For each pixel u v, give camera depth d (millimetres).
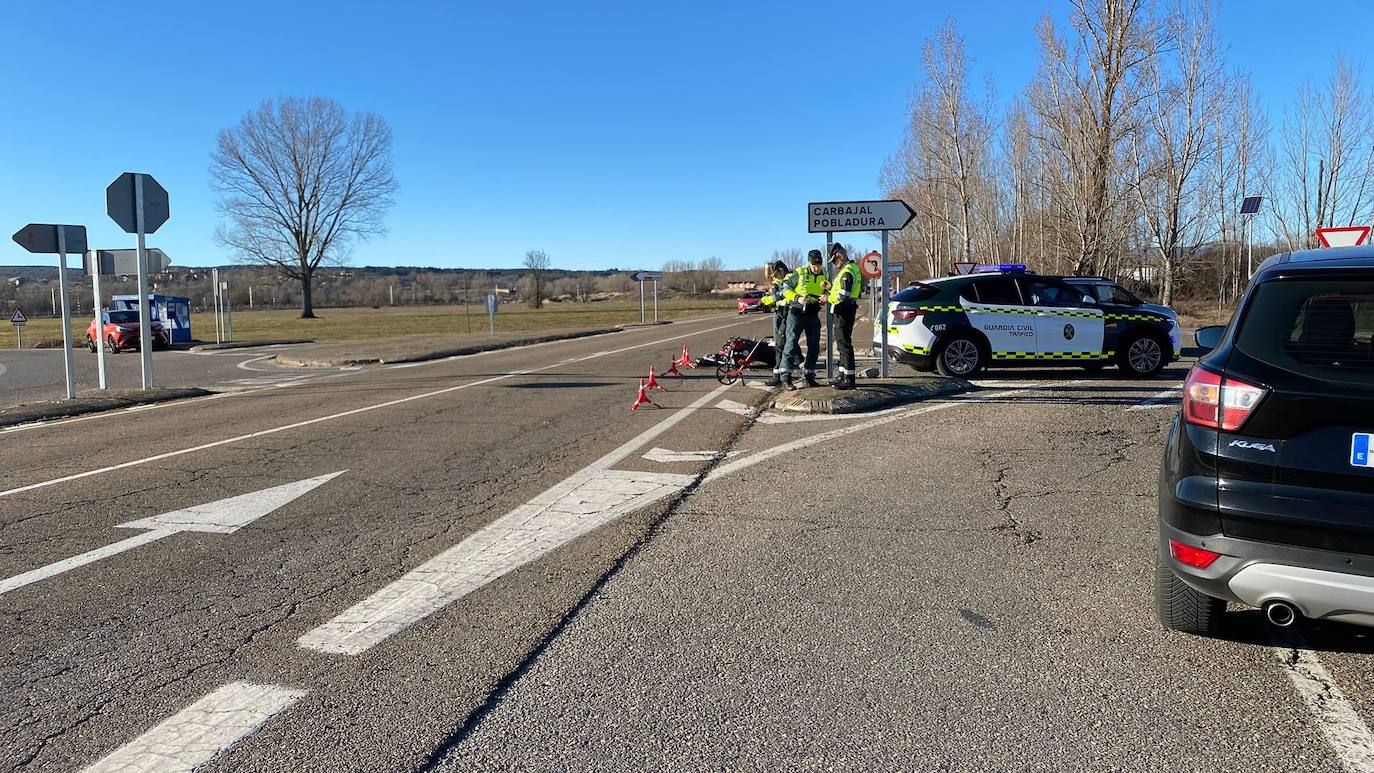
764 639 3955
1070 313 13773
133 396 13992
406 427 10211
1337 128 35594
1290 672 3600
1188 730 3145
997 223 47531
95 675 3654
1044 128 31203
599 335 35969
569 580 4758
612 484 7074
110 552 5363
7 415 11750
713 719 3236
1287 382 3375
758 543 5406
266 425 10664
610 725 3195
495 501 6555
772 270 13883
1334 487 3289
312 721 3238
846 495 6594
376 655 3812
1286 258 3803
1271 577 3365
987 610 4289
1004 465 7547
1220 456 3490
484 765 2934
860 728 3168
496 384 15031
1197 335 4809
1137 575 4777
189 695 3461
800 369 13570
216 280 38688
